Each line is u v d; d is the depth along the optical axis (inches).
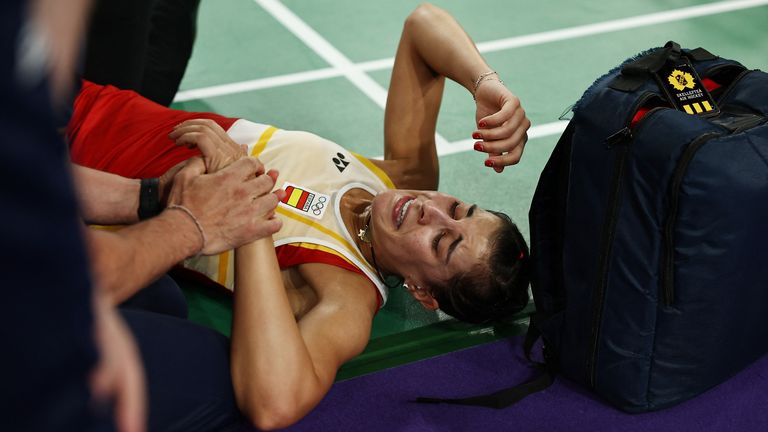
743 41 168.2
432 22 104.9
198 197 71.0
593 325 85.8
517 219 116.5
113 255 62.0
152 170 96.2
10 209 22.8
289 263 92.7
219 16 168.9
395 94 107.8
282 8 173.9
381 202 93.2
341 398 89.0
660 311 81.9
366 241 95.2
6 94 22.3
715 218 76.8
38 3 22.9
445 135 134.3
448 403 88.4
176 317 79.4
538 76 153.0
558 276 91.2
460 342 98.3
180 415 72.8
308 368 76.9
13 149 22.5
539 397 90.7
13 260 23.0
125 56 109.4
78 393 25.5
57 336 24.5
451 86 147.9
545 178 89.7
